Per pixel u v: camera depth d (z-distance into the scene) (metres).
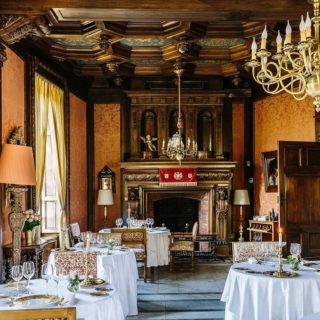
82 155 10.70
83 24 7.56
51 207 9.15
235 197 10.70
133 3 5.55
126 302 6.00
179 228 11.43
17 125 6.82
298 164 8.20
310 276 4.66
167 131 11.11
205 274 8.87
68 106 9.66
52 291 3.90
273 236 9.45
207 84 11.18
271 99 10.59
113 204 11.02
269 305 4.55
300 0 5.57
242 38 8.12
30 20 5.70
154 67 10.62
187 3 5.59
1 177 5.56
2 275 5.81
